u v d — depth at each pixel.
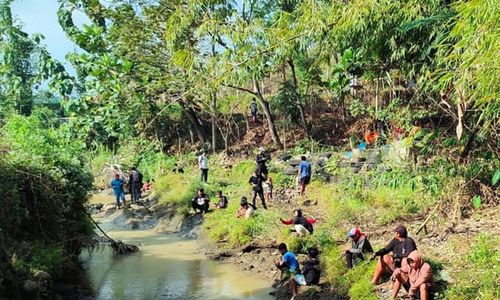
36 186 11.98
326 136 27.39
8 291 8.92
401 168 13.52
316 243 12.69
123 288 12.09
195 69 11.09
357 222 14.05
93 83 21.89
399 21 8.71
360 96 26.62
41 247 11.30
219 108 30.27
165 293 11.69
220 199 18.45
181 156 29.12
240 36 9.39
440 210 12.19
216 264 13.98
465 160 11.16
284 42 9.08
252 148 28.42
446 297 8.55
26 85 37.91
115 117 24.45
